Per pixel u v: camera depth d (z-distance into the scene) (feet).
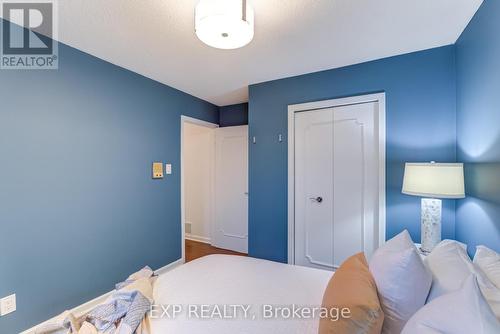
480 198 5.50
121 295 3.91
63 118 6.82
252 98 10.37
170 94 10.59
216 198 13.65
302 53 7.57
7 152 5.73
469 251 6.12
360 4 5.30
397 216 7.71
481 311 2.18
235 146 13.09
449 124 7.08
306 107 9.30
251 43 6.94
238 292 4.76
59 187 6.70
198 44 6.98
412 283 3.27
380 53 7.61
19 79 5.95
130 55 7.63
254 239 10.30
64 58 6.86
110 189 8.08
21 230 5.94
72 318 3.59
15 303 5.81
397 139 7.75
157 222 9.91
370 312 2.86
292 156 9.61
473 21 5.72
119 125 8.40
